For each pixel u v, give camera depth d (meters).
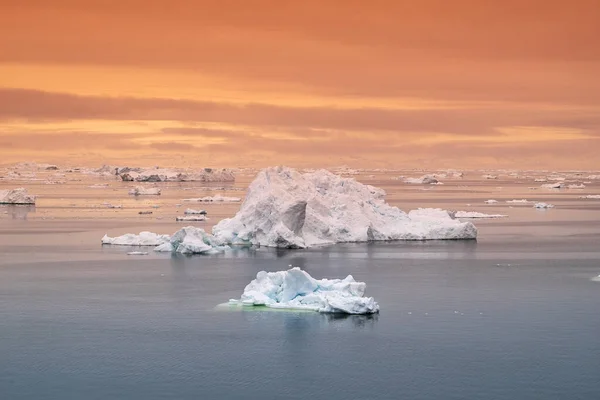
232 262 116.88
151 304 90.44
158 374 68.31
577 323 81.81
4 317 85.62
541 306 89.06
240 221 135.62
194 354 72.94
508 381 66.19
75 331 80.19
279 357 72.00
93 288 99.38
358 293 87.56
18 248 136.50
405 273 108.50
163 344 75.69
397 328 79.88
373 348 74.06
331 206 139.75
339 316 84.25
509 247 135.88
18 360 71.75
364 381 66.44
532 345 74.75
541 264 117.25
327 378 67.12
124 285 101.00
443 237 143.88
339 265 114.25
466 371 68.38
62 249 134.75
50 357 72.50
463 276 106.75
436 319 83.31
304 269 110.88
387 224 142.25
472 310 87.00
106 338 77.88
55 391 64.75
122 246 137.62
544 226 177.75
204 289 98.00
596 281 103.56
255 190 138.38
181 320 83.38
